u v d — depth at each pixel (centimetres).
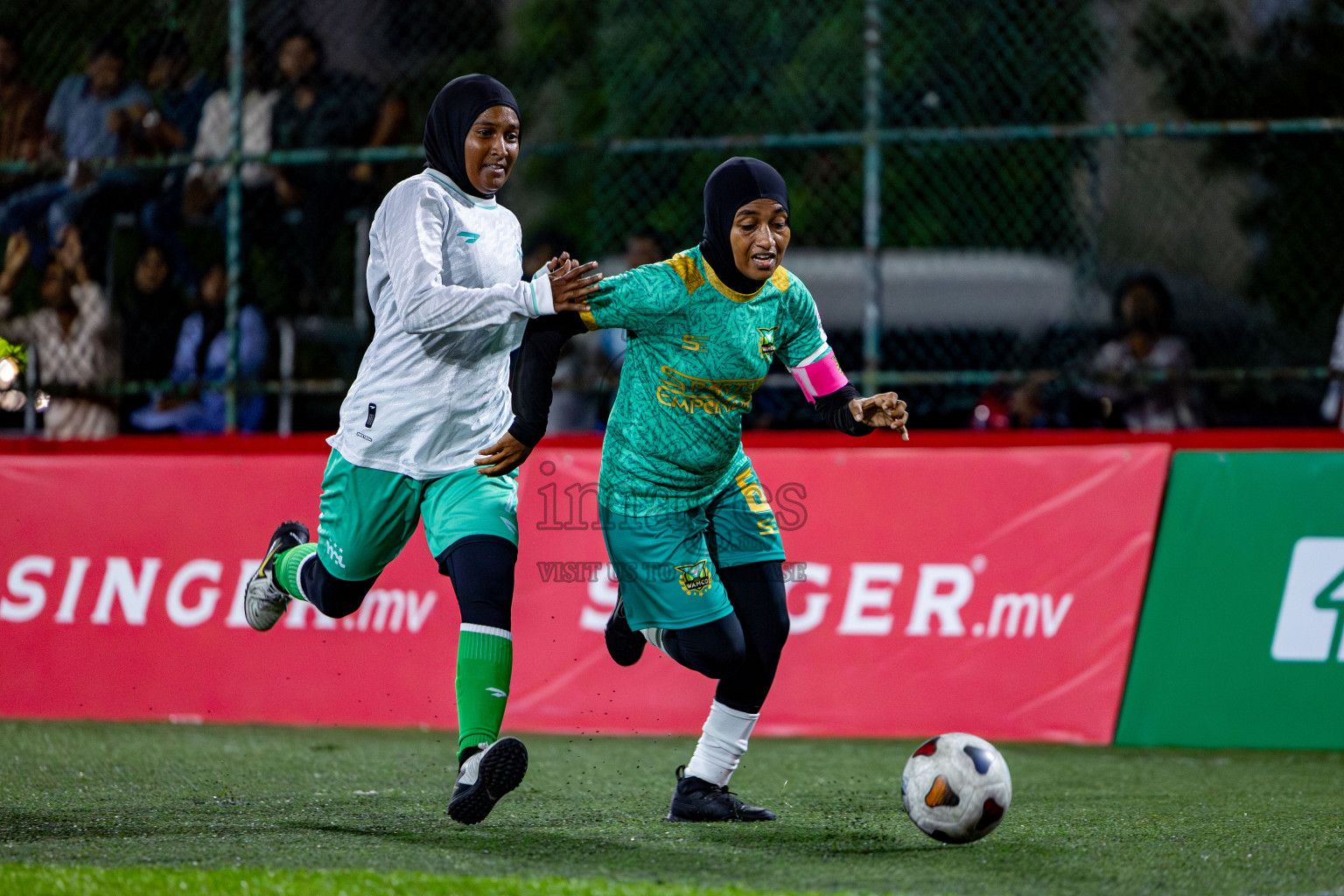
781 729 2134
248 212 2645
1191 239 2902
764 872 1115
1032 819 1417
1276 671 2061
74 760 1833
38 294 2741
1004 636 2117
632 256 2723
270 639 2259
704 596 1296
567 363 2597
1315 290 2845
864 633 2144
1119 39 2881
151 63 2714
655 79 3103
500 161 1325
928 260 2909
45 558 2320
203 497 2303
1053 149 2833
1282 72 2883
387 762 1831
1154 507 2119
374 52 2883
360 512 1333
